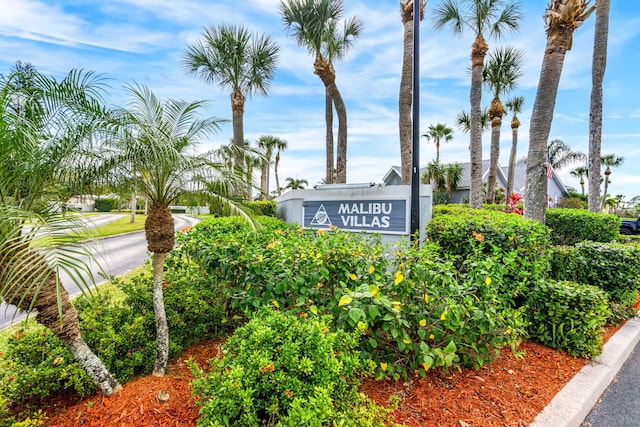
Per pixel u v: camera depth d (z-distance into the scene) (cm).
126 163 227
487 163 2569
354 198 582
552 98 635
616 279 428
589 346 302
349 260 277
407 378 244
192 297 302
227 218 581
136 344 259
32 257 172
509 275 348
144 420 195
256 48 1232
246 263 275
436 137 2830
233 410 151
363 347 236
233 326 324
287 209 791
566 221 853
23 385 205
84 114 216
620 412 242
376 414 175
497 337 253
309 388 162
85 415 201
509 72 1434
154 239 246
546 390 245
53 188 214
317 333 177
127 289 301
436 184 2366
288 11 1035
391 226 535
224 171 287
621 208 3447
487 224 398
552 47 632
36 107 213
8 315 480
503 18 1042
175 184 251
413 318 245
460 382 250
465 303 246
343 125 1147
